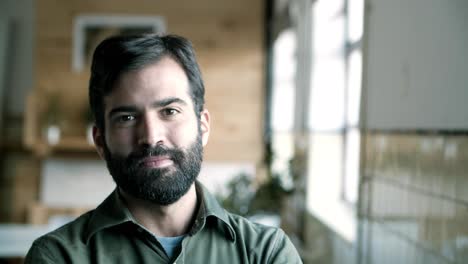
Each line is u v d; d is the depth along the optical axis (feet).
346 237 7.98
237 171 15.31
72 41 14.73
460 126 4.70
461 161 4.66
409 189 5.82
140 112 3.05
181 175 3.07
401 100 6.20
